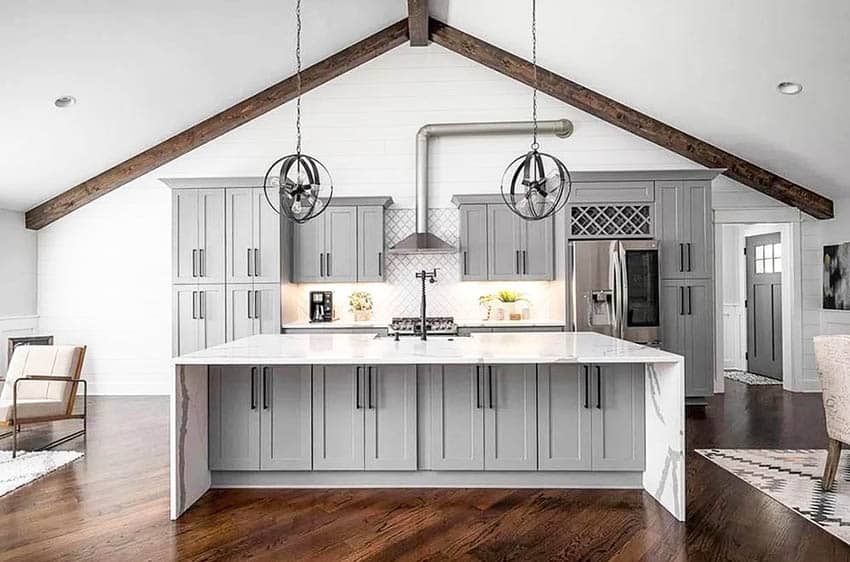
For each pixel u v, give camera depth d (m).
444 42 6.43
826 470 3.63
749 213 6.74
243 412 3.70
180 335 6.12
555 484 3.70
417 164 6.55
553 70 6.23
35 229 6.77
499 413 3.67
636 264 5.88
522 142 6.68
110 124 5.72
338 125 6.73
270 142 6.76
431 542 2.92
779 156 6.00
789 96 5.01
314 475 3.74
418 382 3.69
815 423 5.35
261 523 3.15
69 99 5.11
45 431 5.18
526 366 3.67
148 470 4.05
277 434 3.69
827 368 3.59
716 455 4.34
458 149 6.70
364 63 6.72
